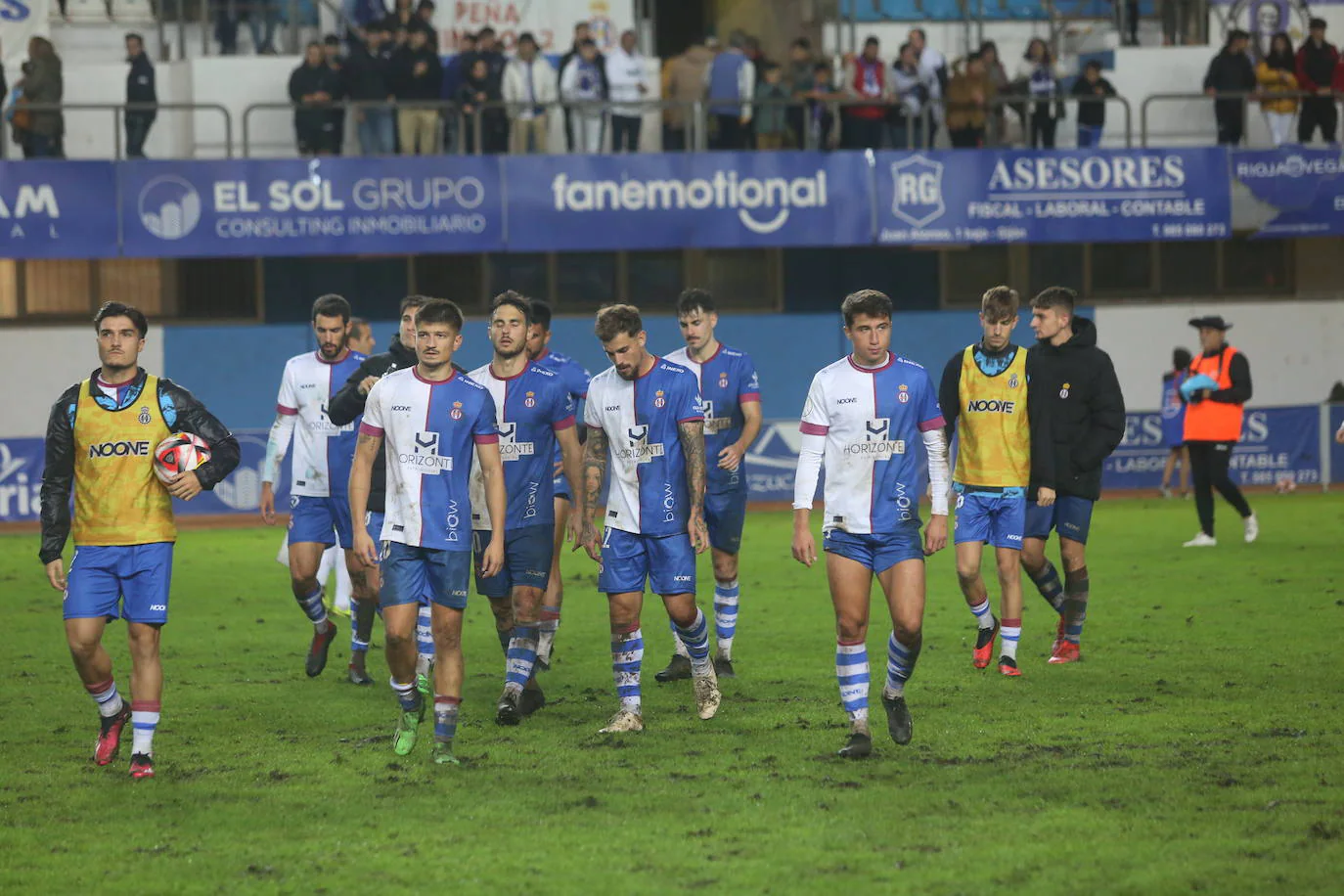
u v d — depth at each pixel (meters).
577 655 24.88
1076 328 22.83
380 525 21.77
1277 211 55.75
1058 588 23.33
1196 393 38.94
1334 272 63.56
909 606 16.70
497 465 17.25
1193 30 62.56
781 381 60.47
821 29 62.47
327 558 29.84
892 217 54.41
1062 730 18.23
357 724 19.50
